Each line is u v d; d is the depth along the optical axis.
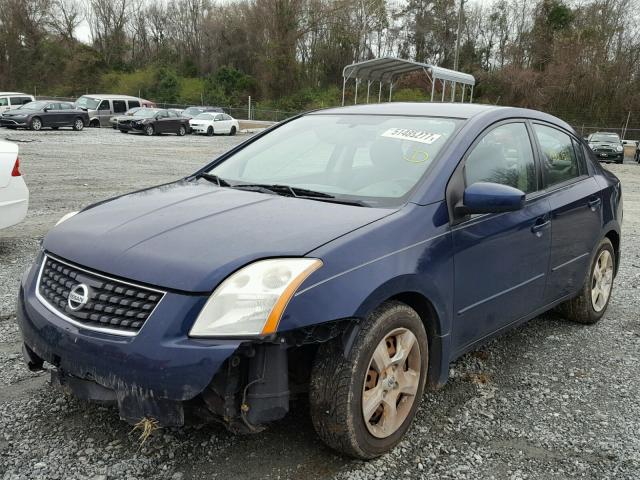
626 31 51.53
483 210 3.13
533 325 4.93
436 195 3.14
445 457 2.92
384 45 67.94
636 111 49.19
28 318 2.79
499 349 4.36
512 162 3.84
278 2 59.66
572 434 3.20
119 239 2.73
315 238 2.64
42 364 2.89
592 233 4.63
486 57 62.22
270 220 2.83
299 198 3.22
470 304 3.30
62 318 2.62
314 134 3.99
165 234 2.72
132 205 3.21
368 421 2.72
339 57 65.44
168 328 2.37
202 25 70.75
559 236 4.12
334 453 2.86
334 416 2.61
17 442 2.87
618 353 4.38
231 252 2.52
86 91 62.50
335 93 59.03
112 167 15.48
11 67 62.12
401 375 2.89
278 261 2.49
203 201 3.18
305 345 2.72
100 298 2.55
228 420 2.49
